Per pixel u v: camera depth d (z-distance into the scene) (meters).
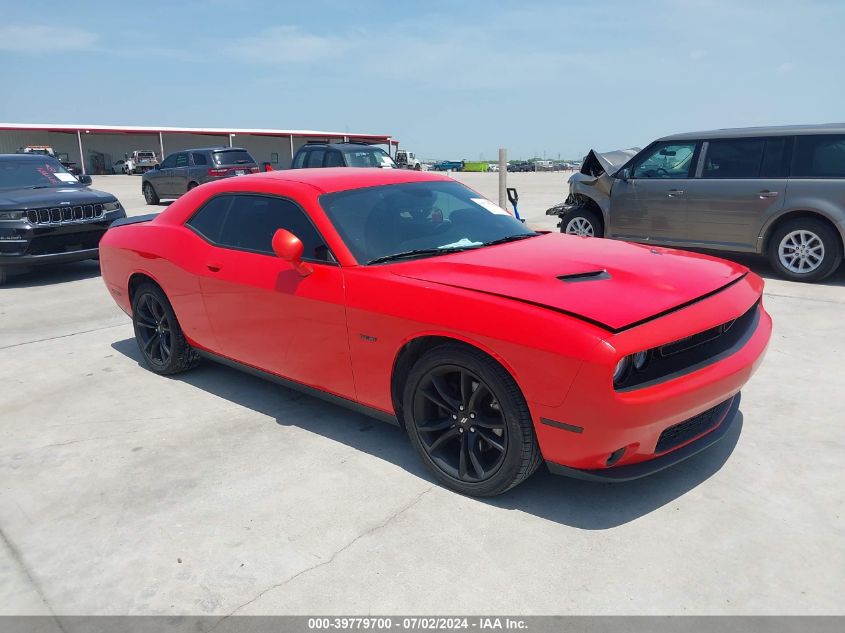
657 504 3.06
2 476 3.61
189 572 2.71
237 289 4.07
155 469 3.59
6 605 2.57
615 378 2.67
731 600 2.42
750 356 3.11
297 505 3.17
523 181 35.41
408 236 3.75
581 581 2.56
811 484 3.16
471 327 2.91
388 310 3.24
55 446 3.94
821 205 7.17
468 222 4.05
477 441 3.13
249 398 4.56
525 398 2.82
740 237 7.89
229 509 3.17
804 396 4.17
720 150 8.02
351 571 2.67
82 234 9.04
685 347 2.90
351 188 3.97
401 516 3.04
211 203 4.50
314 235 3.70
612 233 9.21
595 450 2.72
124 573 2.73
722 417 3.32
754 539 2.77
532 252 3.57
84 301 7.85
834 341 5.23
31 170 9.93
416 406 3.28
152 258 4.75
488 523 2.96
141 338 5.18
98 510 3.22
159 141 50.44
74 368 5.36
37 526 3.11
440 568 2.67
